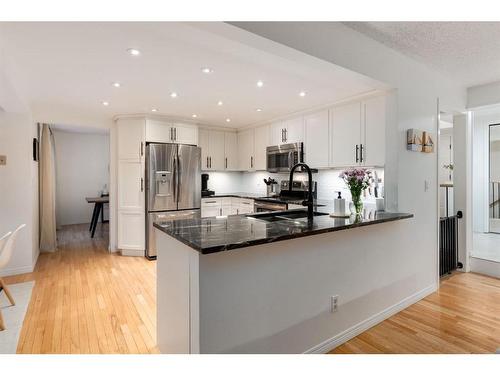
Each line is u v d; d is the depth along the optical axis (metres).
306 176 4.51
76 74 2.71
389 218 2.27
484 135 5.11
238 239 1.54
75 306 2.74
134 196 4.46
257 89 3.20
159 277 2.05
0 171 3.55
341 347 2.09
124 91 3.25
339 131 3.71
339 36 2.08
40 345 2.09
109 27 1.87
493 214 5.16
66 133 7.06
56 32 1.92
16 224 3.65
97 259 4.33
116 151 4.67
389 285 2.54
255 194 5.66
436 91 3.08
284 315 1.82
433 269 3.06
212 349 1.53
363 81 2.42
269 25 1.68
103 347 2.08
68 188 7.11
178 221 2.17
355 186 2.48
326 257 2.05
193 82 2.96
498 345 2.08
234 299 1.60
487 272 3.59
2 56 2.10
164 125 4.58
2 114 3.55
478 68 2.98
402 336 2.22
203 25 1.51
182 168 4.61
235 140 5.66
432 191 3.05
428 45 2.46
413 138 2.73
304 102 3.74
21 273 3.66
